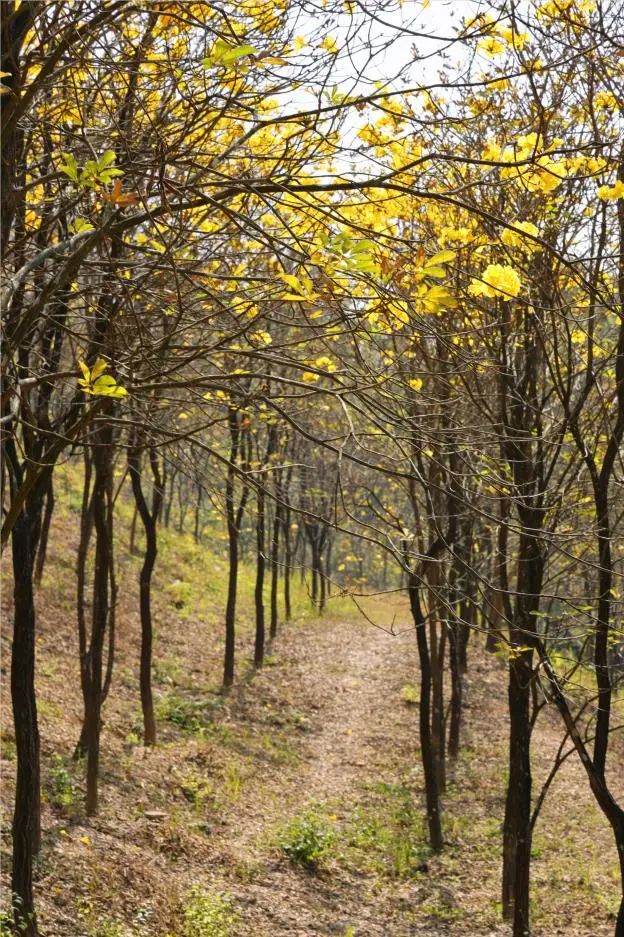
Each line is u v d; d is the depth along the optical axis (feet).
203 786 43.88
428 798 42.68
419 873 39.73
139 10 11.48
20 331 12.29
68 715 45.80
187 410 25.12
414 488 31.96
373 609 104.78
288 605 91.20
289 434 51.80
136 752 45.03
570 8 15.51
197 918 30.19
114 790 38.91
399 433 15.43
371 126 13.46
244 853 38.11
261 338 17.95
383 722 63.00
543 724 64.90
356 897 36.88
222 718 57.06
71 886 29.04
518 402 25.50
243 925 31.24
